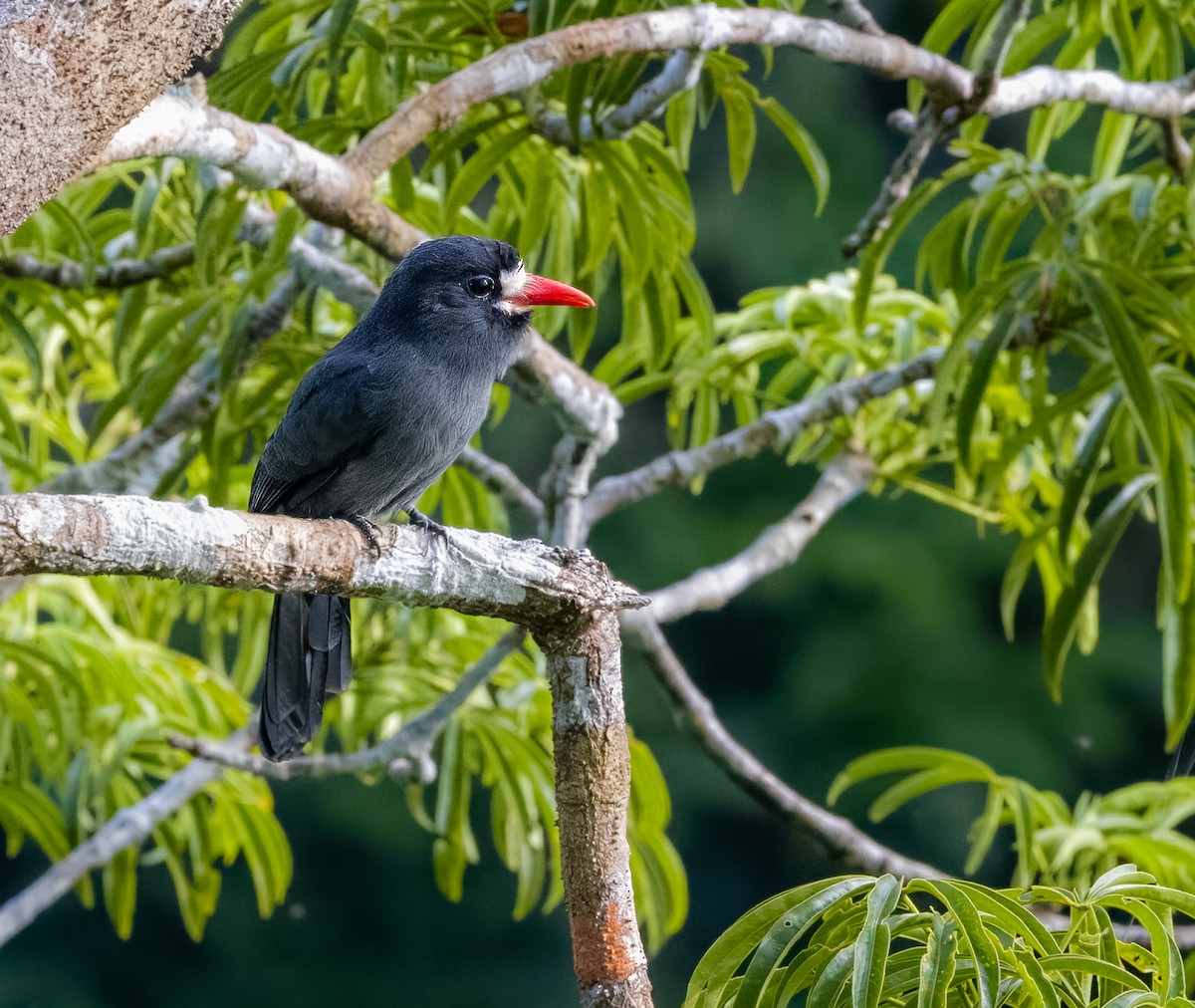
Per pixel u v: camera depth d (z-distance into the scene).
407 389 7.82
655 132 9.94
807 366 11.25
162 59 5.11
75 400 11.75
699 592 10.47
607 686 5.85
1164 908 5.49
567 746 5.81
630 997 5.73
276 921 24.30
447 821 10.48
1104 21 9.77
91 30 4.94
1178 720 8.81
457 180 8.98
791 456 11.66
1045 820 9.83
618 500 10.56
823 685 23.73
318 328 11.05
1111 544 8.98
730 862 24.66
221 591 11.37
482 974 24.16
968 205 9.96
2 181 5.00
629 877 5.84
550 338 10.61
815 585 23.95
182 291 10.82
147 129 7.04
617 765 5.83
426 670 11.48
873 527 24.22
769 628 24.34
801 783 23.55
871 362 10.88
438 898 24.52
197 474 11.47
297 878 24.31
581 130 8.79
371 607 11.04
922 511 24.34
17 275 9.90
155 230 10.82
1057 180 9.59
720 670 24.52
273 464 8.09
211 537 5.21
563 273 10.62
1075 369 19.97
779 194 24.55
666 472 10.54
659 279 9.64
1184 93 9.65
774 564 10.84
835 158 24.66
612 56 8.34
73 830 10.13
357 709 11.04
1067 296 9.43
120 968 23.86
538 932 24.62
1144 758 23.55
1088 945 5.35
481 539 5.79
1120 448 9.89
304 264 9.53
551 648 5.85
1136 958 5.55
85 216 10.66
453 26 9.29
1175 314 8.88
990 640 23.92
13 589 10.05
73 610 11.07
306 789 24.11
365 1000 23.95
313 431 7.88
